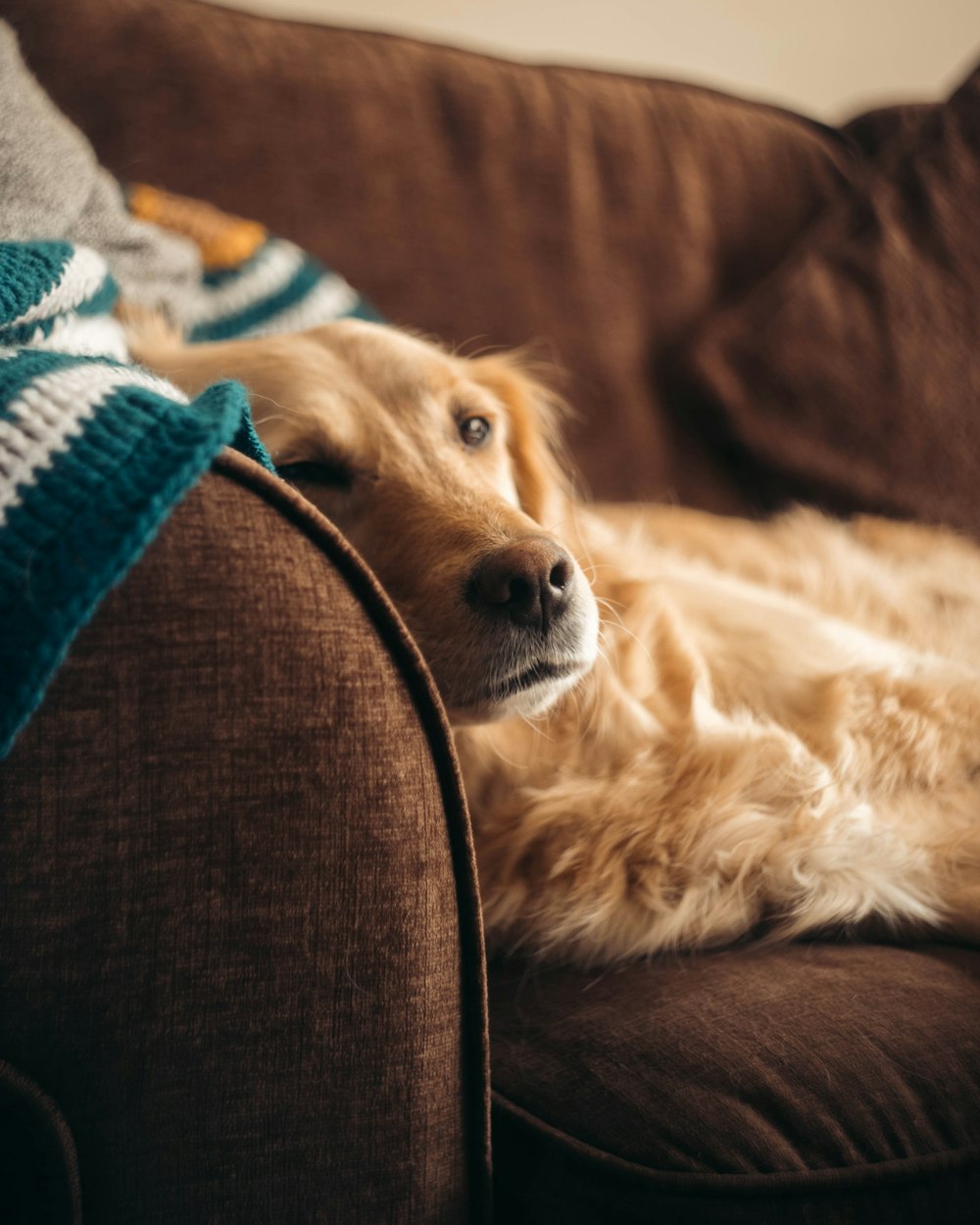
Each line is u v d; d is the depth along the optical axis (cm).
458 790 46
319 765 41
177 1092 41
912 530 143
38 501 35
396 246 133
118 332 80
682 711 95
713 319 149
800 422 144
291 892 41
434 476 84
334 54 136
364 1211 45
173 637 39
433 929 45
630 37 225
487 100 142
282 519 42
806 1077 53
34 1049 39
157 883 39
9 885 37
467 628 74
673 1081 53
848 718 98
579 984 73
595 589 101
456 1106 47
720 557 135
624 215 147
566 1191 51
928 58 246
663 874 83
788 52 237
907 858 85
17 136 92
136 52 124
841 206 153
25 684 32
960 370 144
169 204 117
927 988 62
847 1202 49
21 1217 40
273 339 94
